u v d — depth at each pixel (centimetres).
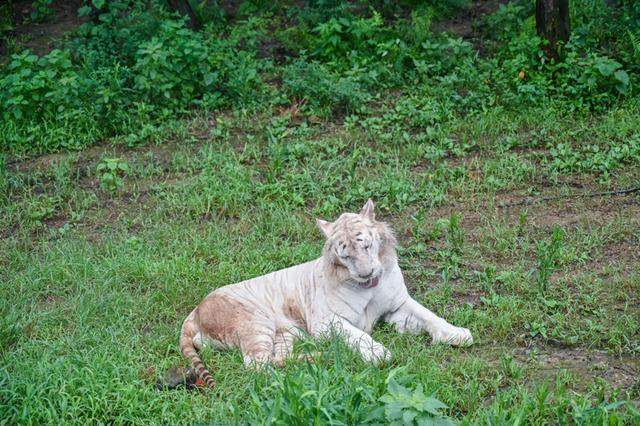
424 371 855
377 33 1800
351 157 1420
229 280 1090
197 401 831
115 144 1557
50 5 2030
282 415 713
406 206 1277
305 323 961
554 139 1451
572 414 763
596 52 1688
